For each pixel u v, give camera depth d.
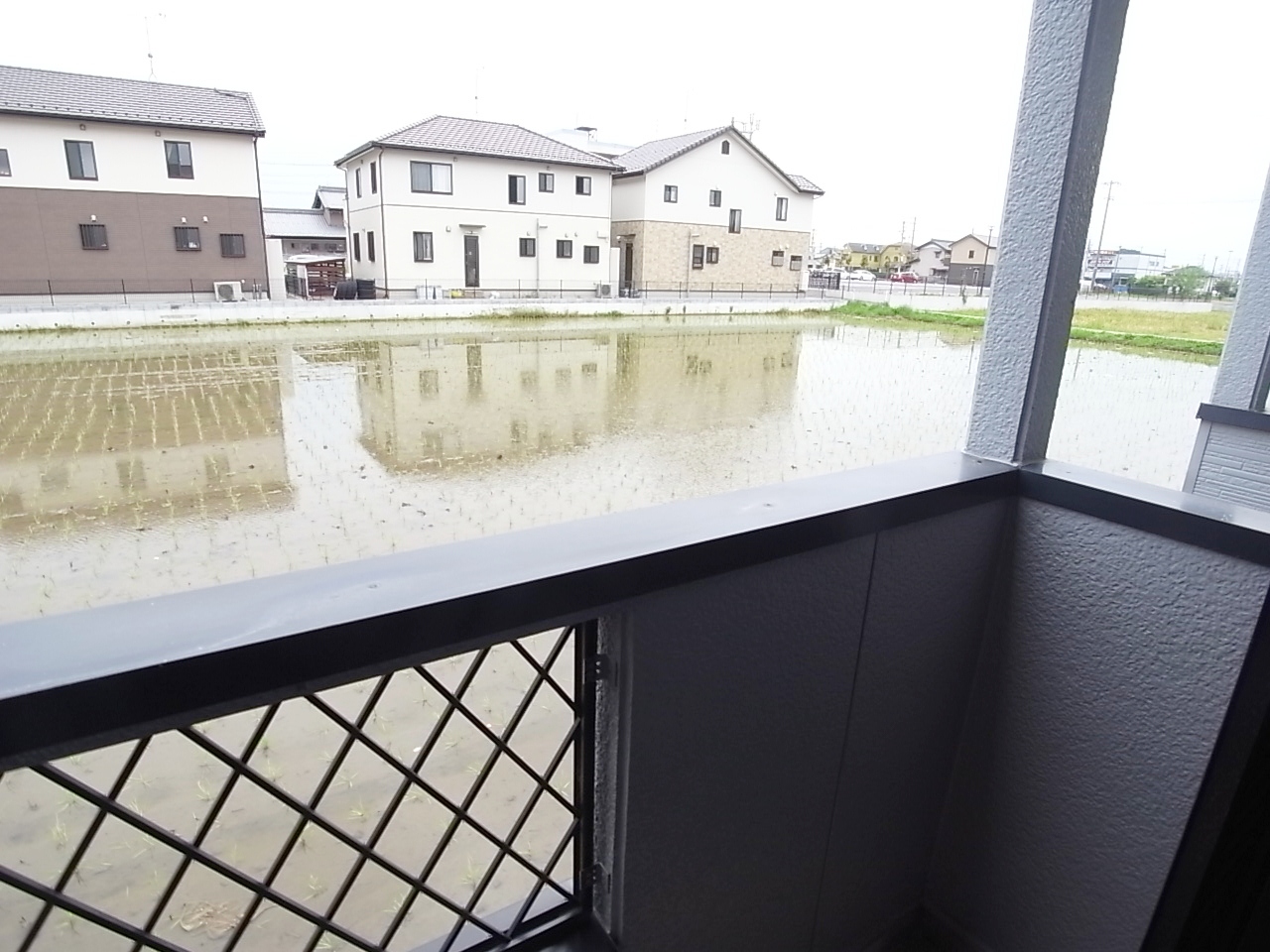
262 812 1.74
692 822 0.78
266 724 0.49
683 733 0.73
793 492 0.84
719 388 10.02
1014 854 1.06
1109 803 0.94
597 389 9.84
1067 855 1.00
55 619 0.45
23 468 5.23
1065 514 0.93
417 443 6.70
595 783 0.74
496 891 1.45
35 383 7.16
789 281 25.23
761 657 0.76
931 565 0.92
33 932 0.48
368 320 15.72
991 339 1.01
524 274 20.08
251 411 7.29
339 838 0.60
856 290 18.86
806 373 11.12
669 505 0.77
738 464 6.32
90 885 1.49
